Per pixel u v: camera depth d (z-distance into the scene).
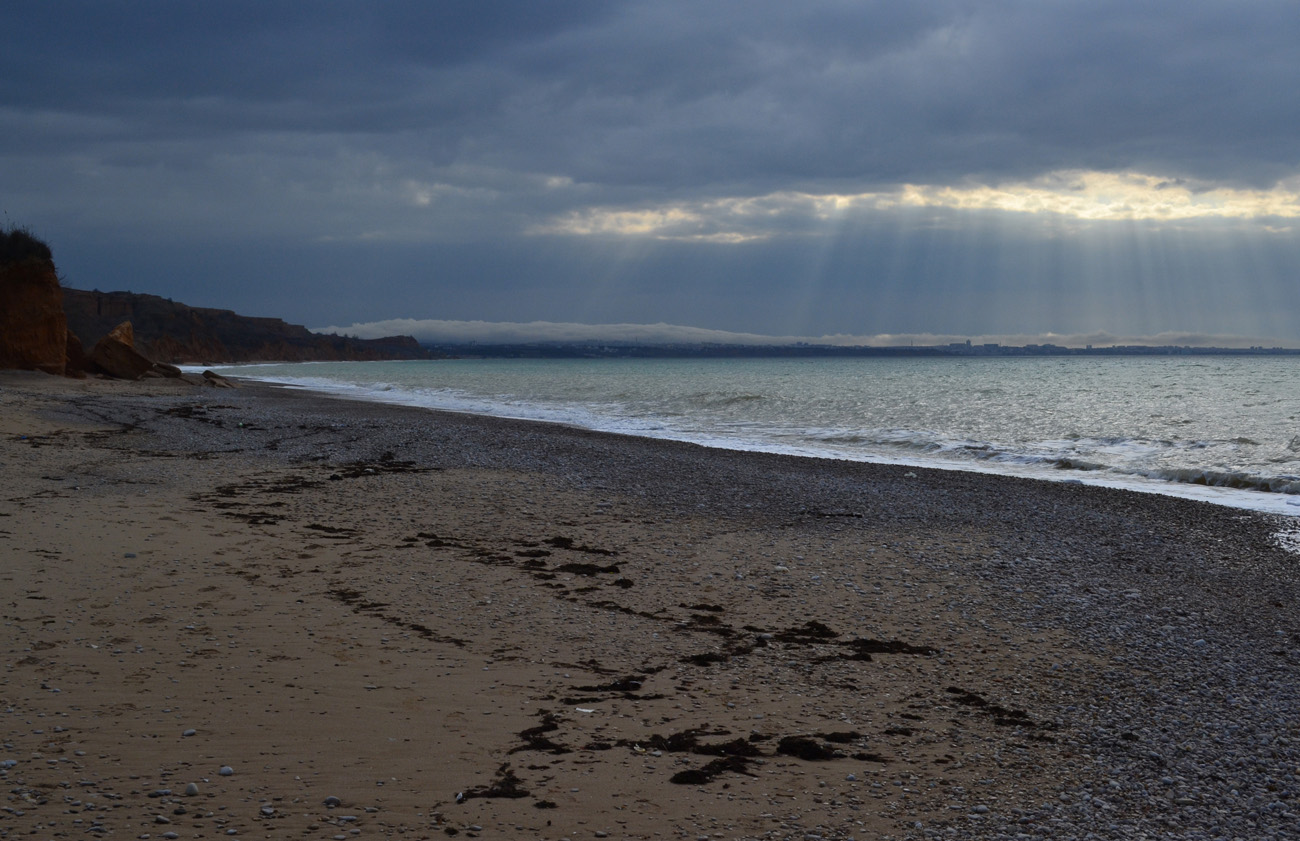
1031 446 27.20
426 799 4.55
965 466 22.84
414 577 9.52
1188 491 18.62
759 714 6.04
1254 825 4.68
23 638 6.90
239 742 5.18
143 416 29.33
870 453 25.61
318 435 25.05
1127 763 5.45
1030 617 8.77
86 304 171.25
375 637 7.43
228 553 10.21
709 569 10.35
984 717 6.16
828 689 6.61
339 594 8.73
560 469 18.62
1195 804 4.91
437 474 17.44
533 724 5.69
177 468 17.42
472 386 74.12
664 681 6.67
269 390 57.22
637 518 13.41
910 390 66.25
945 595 9.46
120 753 4.94
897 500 15.81
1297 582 10.88
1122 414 40.84
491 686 6.39
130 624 7.43
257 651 6.92
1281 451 25.44
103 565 9.31
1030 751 5.58
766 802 4.69
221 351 193.00
